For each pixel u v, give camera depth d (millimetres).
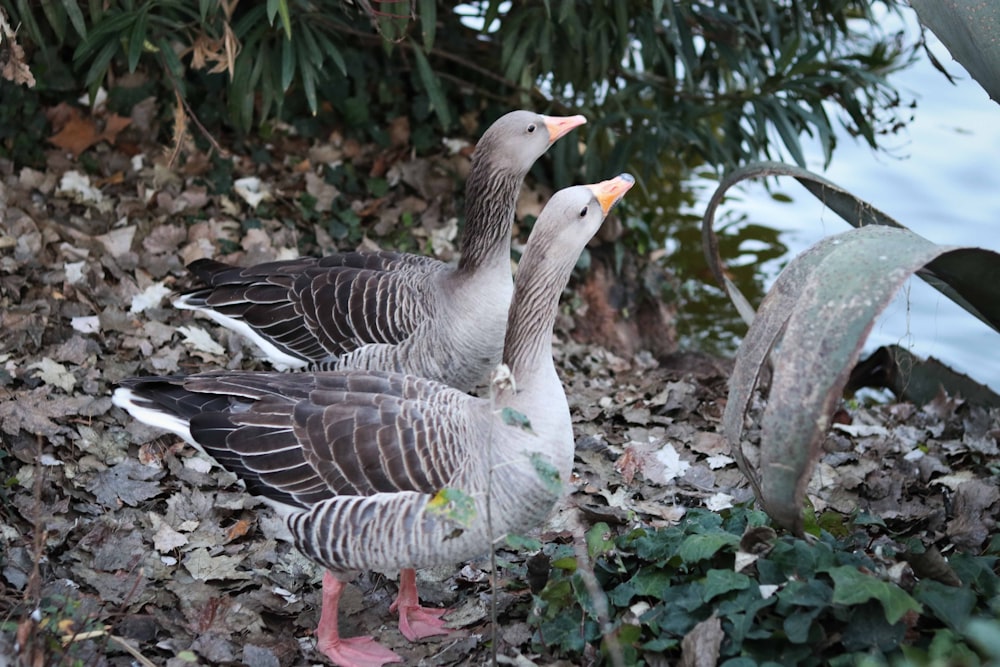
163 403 4418
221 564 4836
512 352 4168
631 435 6141
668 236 9492
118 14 6617
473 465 4031
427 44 7031
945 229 9016
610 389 6785
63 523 4934
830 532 4664
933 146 10281
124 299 6609
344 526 4113
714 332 8508
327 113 8336
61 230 6895
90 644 4203
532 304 4109
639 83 8125
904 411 6617
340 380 4359
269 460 4180
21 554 4684
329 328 5492
